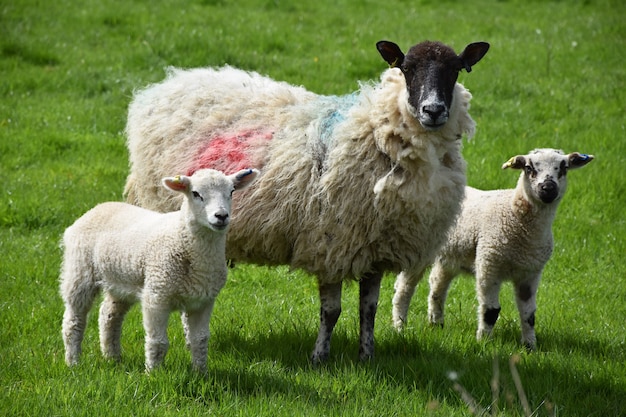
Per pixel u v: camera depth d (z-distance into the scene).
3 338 8.70
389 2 26.84
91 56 19.97
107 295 7.94
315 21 23.62
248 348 8.62
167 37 20.81
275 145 8.62
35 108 17.31
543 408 7.25
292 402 6.99
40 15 22.34
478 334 9.45
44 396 6.87
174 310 7.43
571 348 9.04
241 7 24.69
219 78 9.60
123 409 6.70
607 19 25.06
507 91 19.06
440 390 7.57
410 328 9.51
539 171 8.80
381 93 8.20
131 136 9.78
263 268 11.60
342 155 8.14
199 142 9.09
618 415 7.26
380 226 8.07
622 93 19.14
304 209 8.30
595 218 13.52
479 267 9.36
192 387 7.16
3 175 14.22
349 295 10.90
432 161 7.96
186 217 7.04
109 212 7.85
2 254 11.38
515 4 27.58
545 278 11.63
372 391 7.45
